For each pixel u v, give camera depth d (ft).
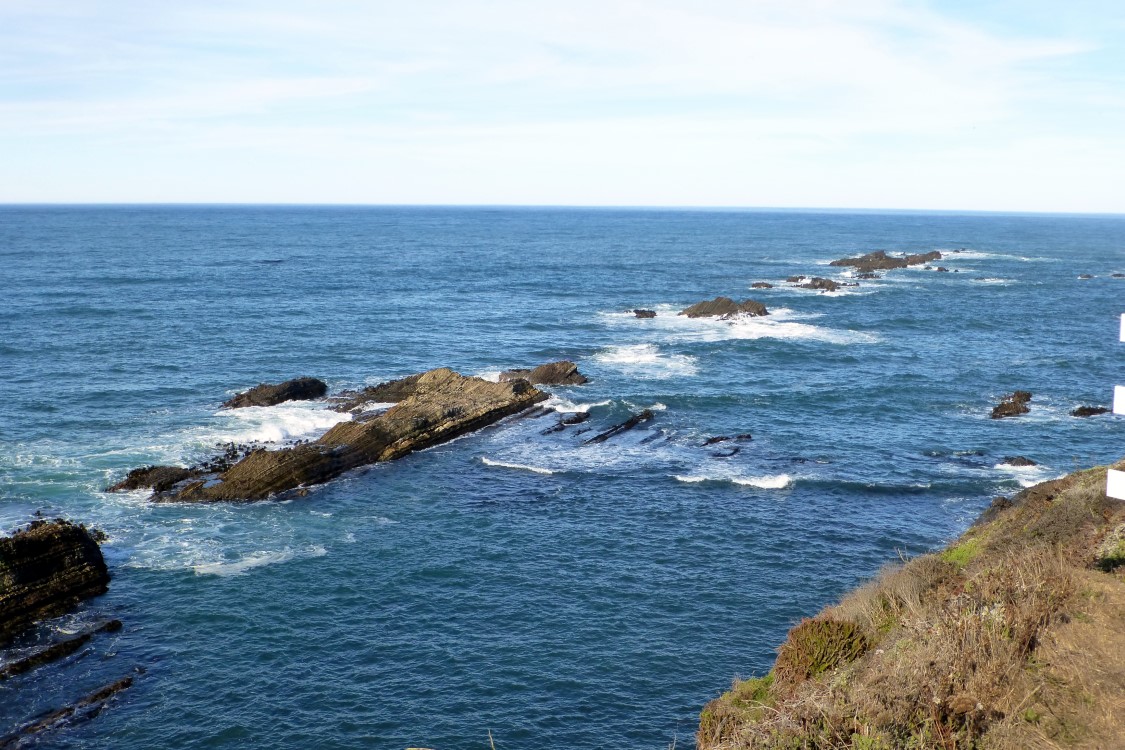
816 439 157.89
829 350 240.32
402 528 117.70
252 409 171.73
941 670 40.68
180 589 99.81
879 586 65.87
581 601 97.81
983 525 88.84
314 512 123.03
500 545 112.37
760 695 56.39
